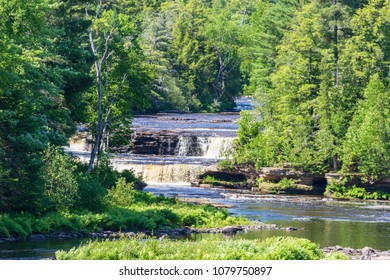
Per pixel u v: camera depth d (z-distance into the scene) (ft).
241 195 292.81
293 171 313.12
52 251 159.12
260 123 337.52
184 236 192.75
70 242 172.65
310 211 253.44
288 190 307.78
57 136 206.28
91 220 190.49
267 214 241.55
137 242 146.20
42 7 193.57
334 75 359.46
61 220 185.47
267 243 147.64
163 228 201.26
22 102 191.21
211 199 276.41
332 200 292.20
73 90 241.14
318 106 328.70
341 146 317.42
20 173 187.32
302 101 342.44
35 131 192.44
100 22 255.29
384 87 336.70
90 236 183.52
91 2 267.59
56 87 203.62
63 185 197.06
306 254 142.00
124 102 266.98
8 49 182.70
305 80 346.95
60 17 245.04
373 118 310.04
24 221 179.22
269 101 344.69
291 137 324.39
